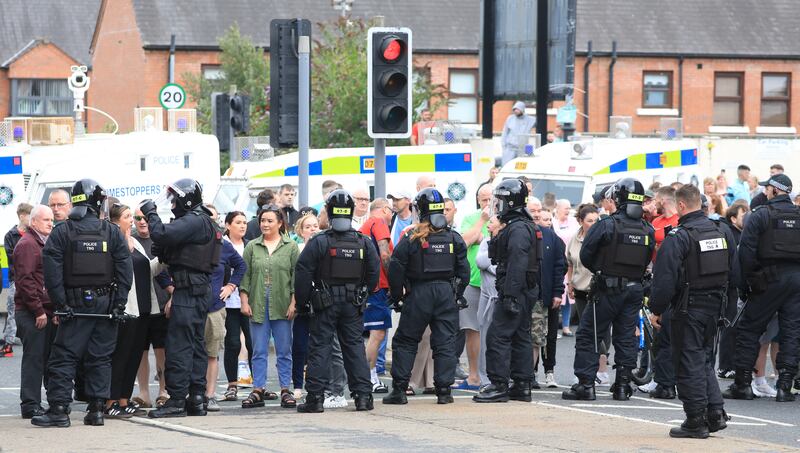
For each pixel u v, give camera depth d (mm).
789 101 160500
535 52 88938
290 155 80562
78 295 41062
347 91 111062
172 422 41844
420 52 153875
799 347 48031
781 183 47438
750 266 47562
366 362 44781
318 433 39281
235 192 79812
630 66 156625
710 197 60125
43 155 76500
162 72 151750
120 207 44344
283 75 55219
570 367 58750
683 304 38750
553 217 68875
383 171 51844
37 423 41156
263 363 46562
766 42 160250
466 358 60812
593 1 161000
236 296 48312
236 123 88250
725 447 36969
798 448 37406
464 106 156000
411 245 45219
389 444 37062
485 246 48750
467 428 40281
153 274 44781
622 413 44031
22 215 62125
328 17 156875
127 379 44250
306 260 43844
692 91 158000
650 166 80062
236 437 38344
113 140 77375
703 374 38688
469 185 82250
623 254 46281
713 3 163875
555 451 35969
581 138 86562
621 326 47375
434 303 45375
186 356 43188
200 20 153500
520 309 46031
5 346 62594
